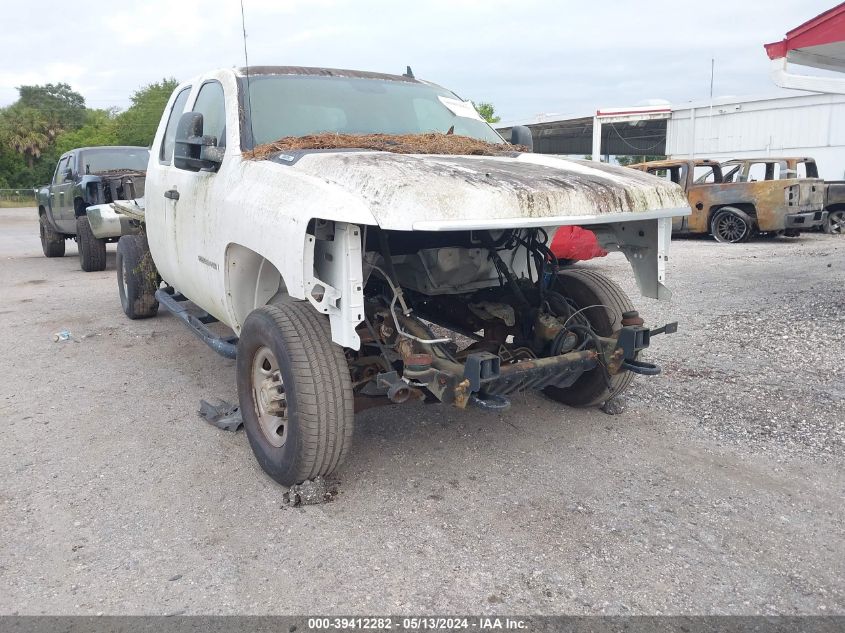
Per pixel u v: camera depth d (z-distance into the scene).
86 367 5.88
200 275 4.55
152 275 7.15
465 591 2.79
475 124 5.05
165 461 4.01
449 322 4.63
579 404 4.70
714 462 3.94
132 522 3.34
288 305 3.54
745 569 2.93
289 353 3.34
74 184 11.58
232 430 4.39
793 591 2.78
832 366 5.54
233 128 4.18
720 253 12.47
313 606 2.70
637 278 4.15
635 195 3.57
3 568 2.96
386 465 3.91
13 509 3.46
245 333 3.67
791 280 9.20
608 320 4.44
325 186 3.23
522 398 4.98
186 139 4.14
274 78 4.56
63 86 89.75
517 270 4.68
